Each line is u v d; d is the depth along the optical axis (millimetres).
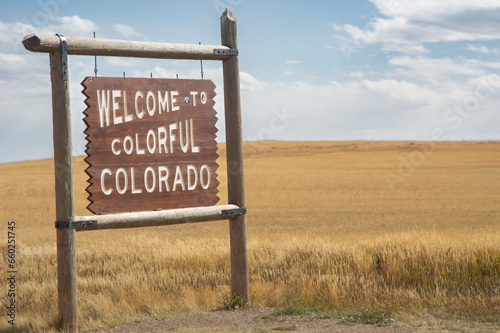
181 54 6895
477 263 9148
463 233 18922
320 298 7715
